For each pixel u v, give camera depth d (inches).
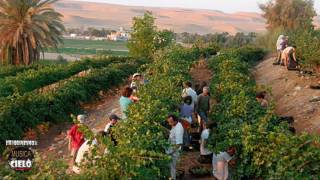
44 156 626.2
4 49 1717.5
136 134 407.2
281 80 931.3
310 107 704.4
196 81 1083.9
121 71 1181.7
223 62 1011.9
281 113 746.2
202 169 503.8
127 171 338.6
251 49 1488.7
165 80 692.7
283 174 363.6
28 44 1724.9
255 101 573.6
